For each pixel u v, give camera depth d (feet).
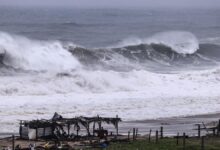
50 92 426.92
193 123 353.31
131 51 644.27
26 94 416.05
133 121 352.69
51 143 281.13
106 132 302.66
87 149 269.64
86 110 371.76
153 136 308.81
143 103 402.52
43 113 358.23
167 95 434.71
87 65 571.69
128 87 458.50
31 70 502.79
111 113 367.86
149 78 484.33
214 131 315.58
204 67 625.41
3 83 428.15
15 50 536.42
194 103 412.77
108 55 611.47
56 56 559.79
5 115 350.02
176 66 625.41
